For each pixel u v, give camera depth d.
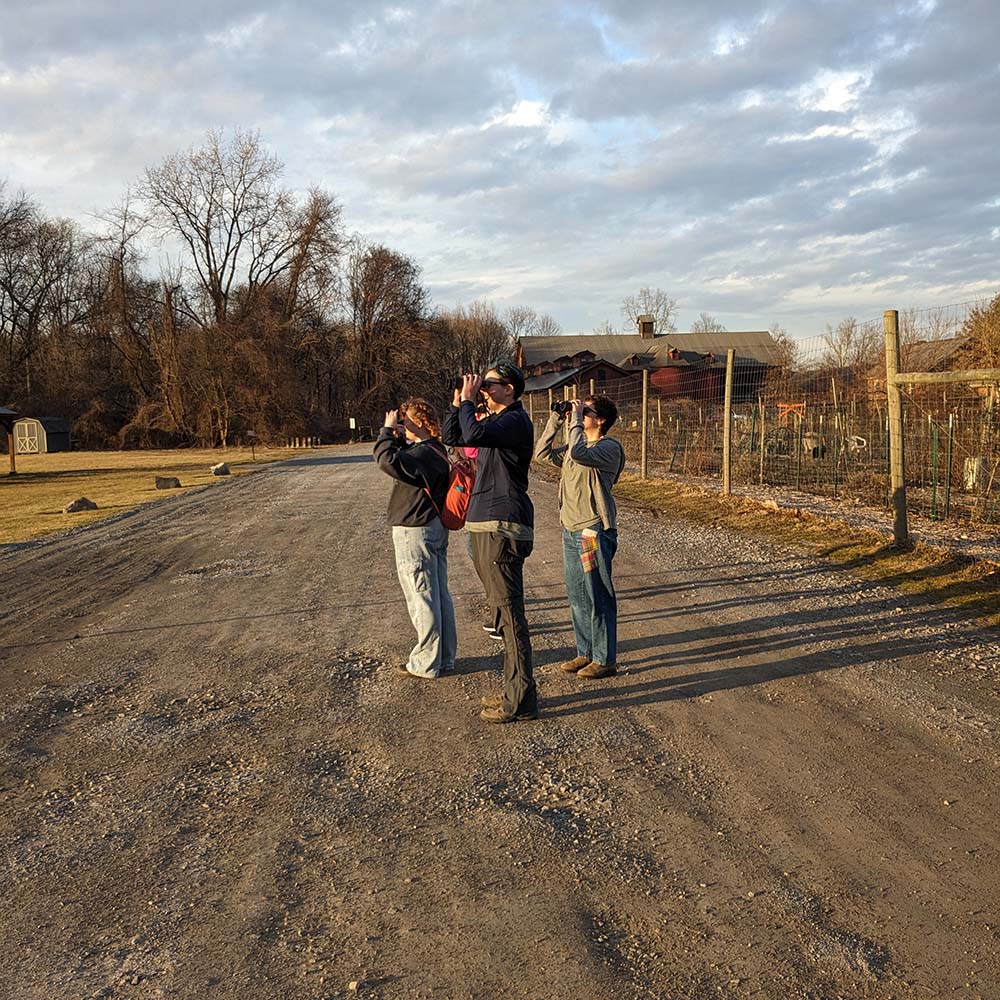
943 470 13.02
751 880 3.02
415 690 5.23
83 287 64.31
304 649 6.22
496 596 4.57
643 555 9.37
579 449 5.06
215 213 55.44
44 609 7.86
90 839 3.48
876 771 3.89
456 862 3.20
